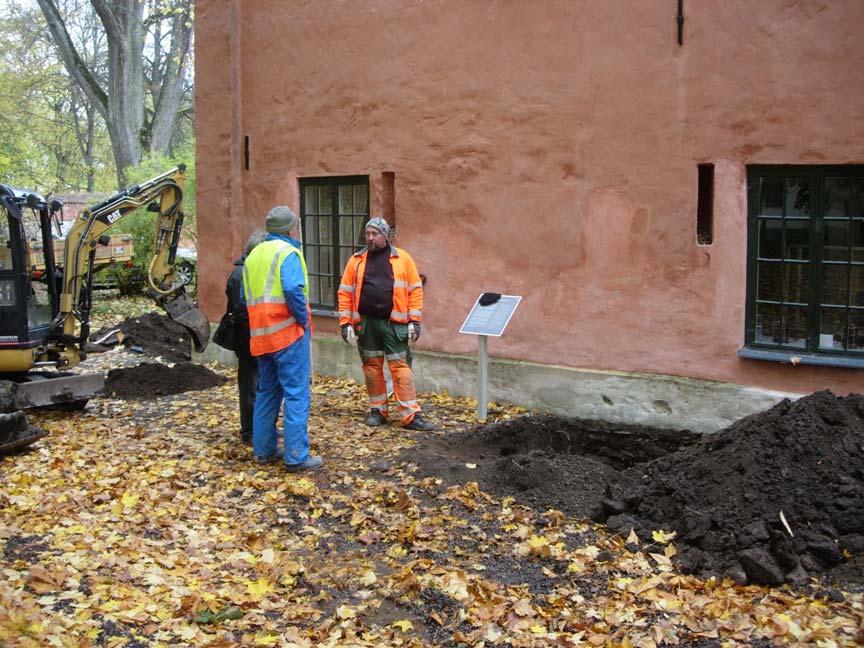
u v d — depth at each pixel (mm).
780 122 7113
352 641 4270
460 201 9258
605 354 8312
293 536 5676
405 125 9664
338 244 10734
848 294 7047
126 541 5316
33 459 7176
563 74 8312
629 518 5520
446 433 8078
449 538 5516
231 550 5430
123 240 20797
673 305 7836
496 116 8859
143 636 4176
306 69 10633
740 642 4105
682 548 5125
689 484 5535
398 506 6035
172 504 6133
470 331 8414
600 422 8336
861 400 5617
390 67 9727
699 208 7742
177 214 10516
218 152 11930
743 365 7496
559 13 8273
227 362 12102
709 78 7430
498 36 8750
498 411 8844
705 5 7383
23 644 3756
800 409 5590
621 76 7930
